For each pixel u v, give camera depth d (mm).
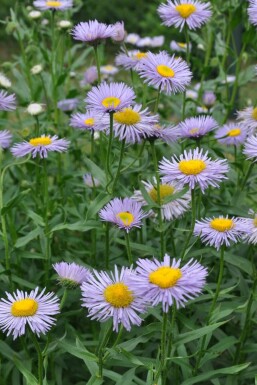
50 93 1306
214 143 1162
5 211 955
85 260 1110
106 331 839
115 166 1090
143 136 921
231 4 1229
